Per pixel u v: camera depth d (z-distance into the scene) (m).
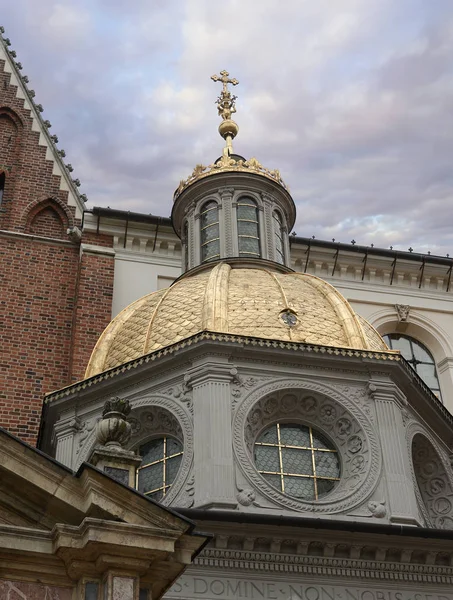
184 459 18.20
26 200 26.81
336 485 18.64
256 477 17.83
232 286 21.53
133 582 11.62
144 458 19.27
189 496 17.64
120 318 22.03
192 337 19.20
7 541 11.51
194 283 22.12
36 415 23.09
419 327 27.44
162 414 19.16
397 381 19.95
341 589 16.39
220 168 26.09
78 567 11.59
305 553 16.52
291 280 22.48
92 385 20.00
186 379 19.00
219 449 17.89
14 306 24.66
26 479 11.88
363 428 18.98
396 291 27.81
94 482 11.91
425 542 16.92
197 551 12.26
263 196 25.94
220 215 25.41
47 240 26.02
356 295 27.39
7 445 12.00
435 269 28.30
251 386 18.94
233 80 29.86
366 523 16.64
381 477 18.41
